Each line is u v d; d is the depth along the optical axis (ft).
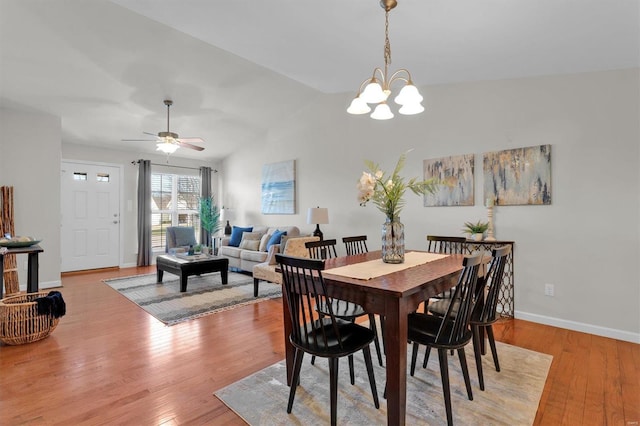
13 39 10.13
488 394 6.52
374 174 7.57
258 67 13.29
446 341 5.75
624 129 9.03
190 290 14.57
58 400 6.31
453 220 12.17
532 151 10.43
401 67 10.50
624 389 6.68
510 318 10.82
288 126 18.80
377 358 8.14
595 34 7.50
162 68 12.46
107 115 15.78
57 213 15.43
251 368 7.63
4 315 8.52
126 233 20.67
